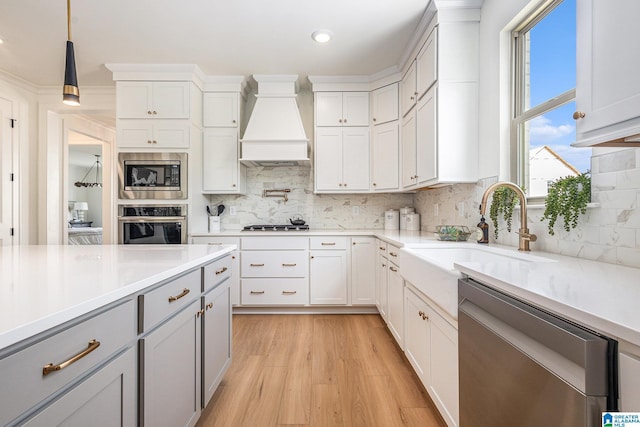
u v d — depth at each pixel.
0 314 0.67
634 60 0.84
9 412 0.58
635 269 1.13
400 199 3.88
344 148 3.51
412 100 2.84
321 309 3.39
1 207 3.41
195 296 1.47
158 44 2.82
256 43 2.80
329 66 3.25
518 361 0.83
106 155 5.10
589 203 1.35
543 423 0.74
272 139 3.35
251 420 1.63
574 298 0.75
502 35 2.02
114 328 0.89
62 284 0.95
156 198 3.20
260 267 3.31
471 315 1.10
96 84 3.65
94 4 2.26
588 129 1.00
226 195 3.90
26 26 2.53
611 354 0.62
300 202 3.89
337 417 1.65
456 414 1.28
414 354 1.89
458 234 2.30
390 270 2.62
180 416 1.30
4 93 3.42
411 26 2.55
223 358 1.85
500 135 2.03
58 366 0.69
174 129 3.21
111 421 0.88
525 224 1.67
